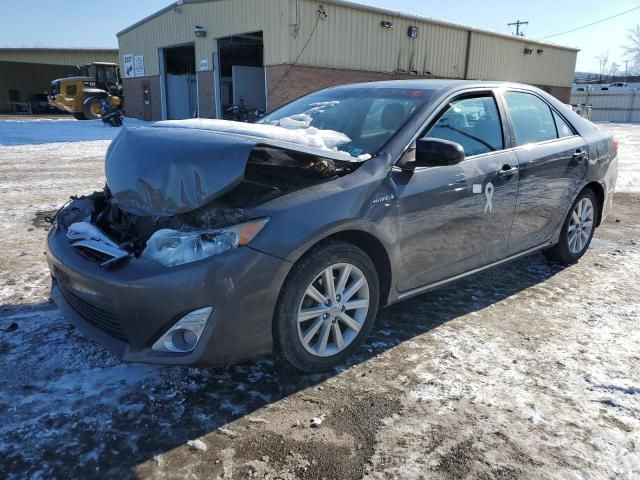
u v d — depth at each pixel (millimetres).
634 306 3949
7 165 10375
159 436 2367
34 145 14172
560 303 3986
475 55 25234
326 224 2729
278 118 4141
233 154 2752
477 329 3508
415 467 2215
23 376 2799
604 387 2826
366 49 20312
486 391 2771
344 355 3016
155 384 2766
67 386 2721
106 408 2549
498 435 2424
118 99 24250
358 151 3221
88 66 27484
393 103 3619
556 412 2600
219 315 2480
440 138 3436
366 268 2994
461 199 3438
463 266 3650
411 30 21531
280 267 2590
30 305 3709
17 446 2270
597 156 4742
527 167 3941
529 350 3229
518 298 4074
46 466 2166
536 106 4363
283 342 2719
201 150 2842
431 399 2693
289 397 2691
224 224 2623
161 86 25484
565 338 3400
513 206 3887
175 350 2527
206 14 21375
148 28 25453
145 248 2621
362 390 2768
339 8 18984
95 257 2713
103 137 16688
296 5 17844
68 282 2811
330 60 19234
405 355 3141
